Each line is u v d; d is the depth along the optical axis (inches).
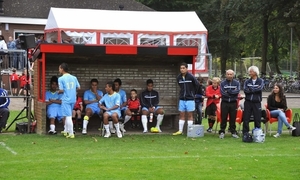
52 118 636.1
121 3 1695.4
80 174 407.5
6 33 1560.0
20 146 542.9
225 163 457.7
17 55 1207.6
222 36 2271.2
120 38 1146.0
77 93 686.5
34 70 677.3
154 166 441.4
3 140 584.4
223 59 2365.9
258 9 1806.1
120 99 633.6
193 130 627.5
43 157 479.2
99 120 692.1
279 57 2652.6
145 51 645.3
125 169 427.5
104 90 698.8
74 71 687.7
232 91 616.1
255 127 609.3
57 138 603.8
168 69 713.6
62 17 1141.7
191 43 1174.3
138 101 673.6
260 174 414.6
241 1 1893.5
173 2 2244.1
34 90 679.1
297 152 518.9
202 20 2277.3
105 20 1158.3
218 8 2233.0
